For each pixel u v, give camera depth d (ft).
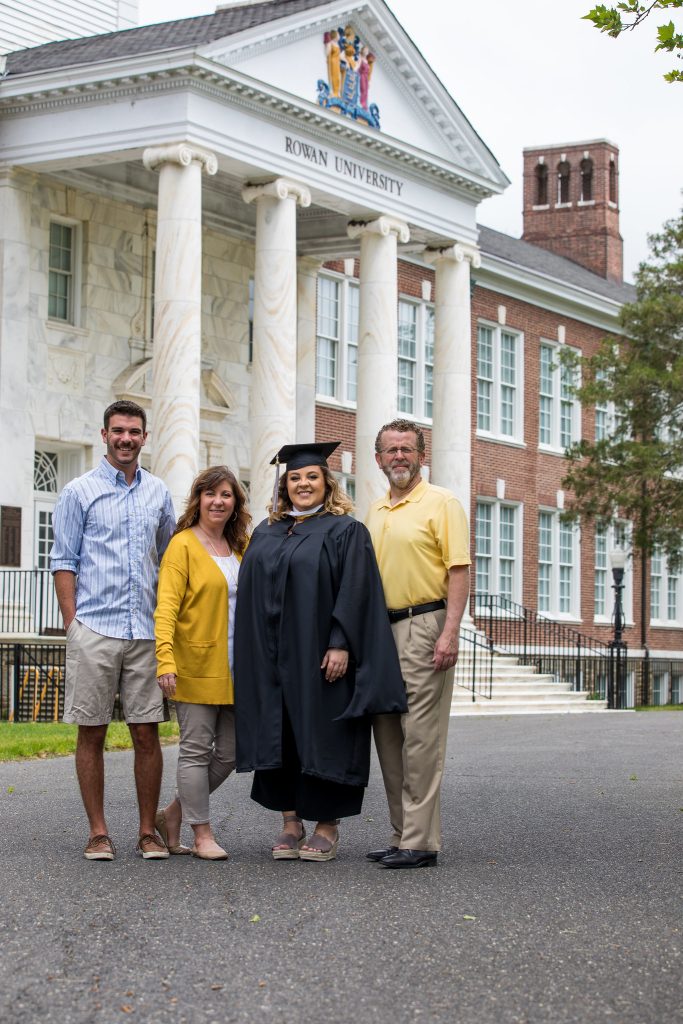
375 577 28.37
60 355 90.94
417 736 28.40
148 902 24.25
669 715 92.84
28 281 88.38
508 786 43.91
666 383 109.40
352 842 31.99
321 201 94.17
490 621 114.93
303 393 109.09
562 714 92.58
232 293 104.88
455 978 19.93
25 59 96.12
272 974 19.95
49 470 92.22
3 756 49.57
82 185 91.97
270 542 28.73
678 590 160.45
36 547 90.84
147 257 97.14
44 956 20.66
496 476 131.23
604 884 26.99
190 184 81.51
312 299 109.70
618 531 116.78
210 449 102.63
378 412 96.53
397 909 24.13
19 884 25.58
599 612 146.20
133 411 28.94
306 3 90.33
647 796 41.81
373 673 27.86
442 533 28.63
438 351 104.27
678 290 115.44
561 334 141.08
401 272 120.37
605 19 30.89
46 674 79.00
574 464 129.80
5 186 86.94
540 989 19.48
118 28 116.16
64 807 36.24
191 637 28.66
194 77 80.89
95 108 83.66
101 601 28.40
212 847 28.81
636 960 21.15
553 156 177.88
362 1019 18.03
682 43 30.68
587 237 175.32
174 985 19.38
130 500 28.91
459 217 104.22
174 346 80.59
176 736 58.39
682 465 111.55
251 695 28.17
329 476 29.14
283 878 26.73
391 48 94.73
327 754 27.89
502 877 27.43
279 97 86.17
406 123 98.17
